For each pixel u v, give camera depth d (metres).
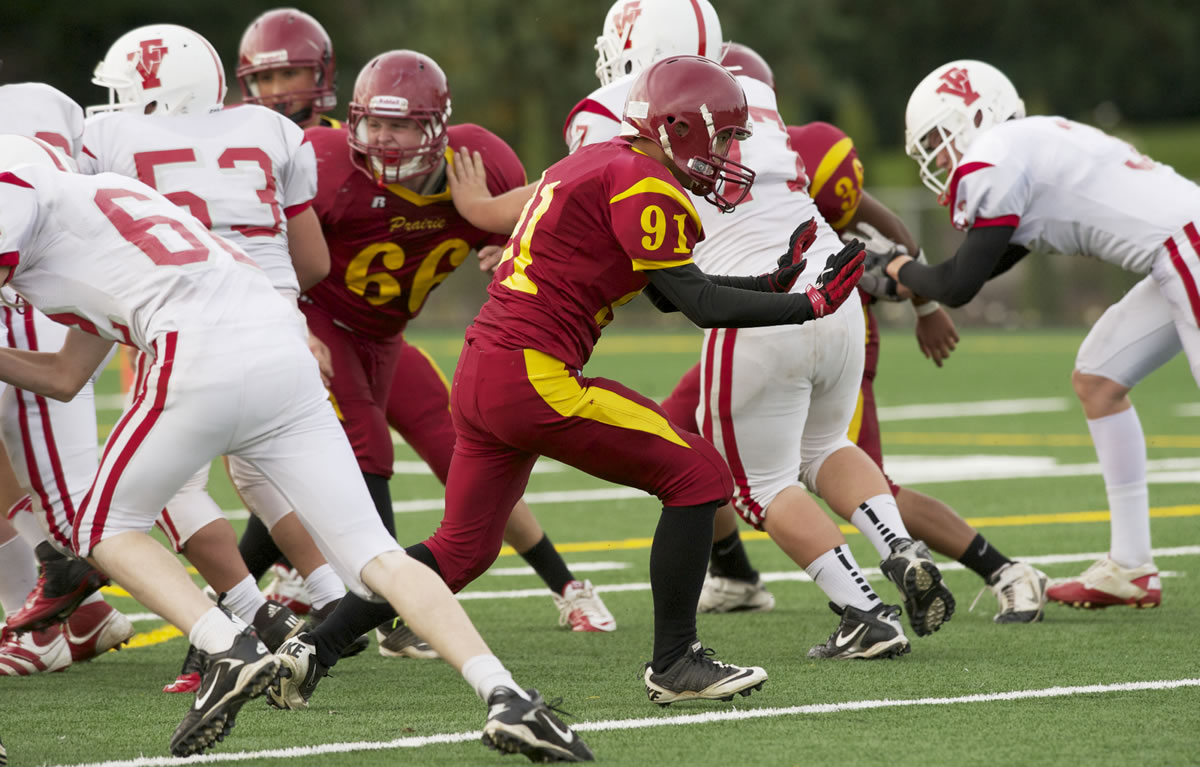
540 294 13.92
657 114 14.04
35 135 16.41
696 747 13.07
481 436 14.34
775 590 22.31
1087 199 18.62
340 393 19.00
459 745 13.35
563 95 100.69
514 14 100.19
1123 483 19.97
